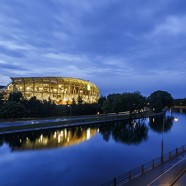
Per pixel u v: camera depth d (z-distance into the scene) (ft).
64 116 510.58
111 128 426.10
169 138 339.36
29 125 341.00
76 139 311.06
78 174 174.70
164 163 146.30
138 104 574.56
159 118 636.48
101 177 168.14
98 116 541.75
